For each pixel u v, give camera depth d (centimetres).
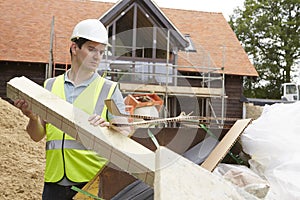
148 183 232
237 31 3691
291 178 358
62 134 280
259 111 1662
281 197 344
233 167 383
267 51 3641
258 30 3641
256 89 3669
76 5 1761
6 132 776
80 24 270
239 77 1712
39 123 284
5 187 573
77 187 279
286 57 3581
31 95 260
